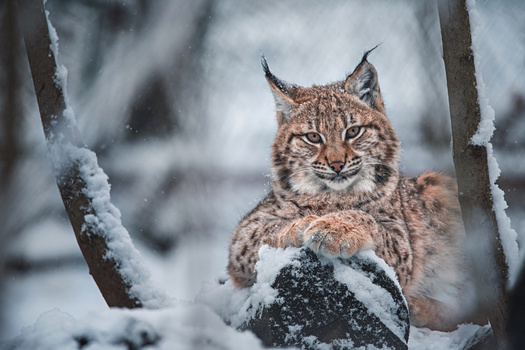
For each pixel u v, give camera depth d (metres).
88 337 6.28
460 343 8.47
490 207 7.34
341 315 7.36
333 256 7.64
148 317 6.62
